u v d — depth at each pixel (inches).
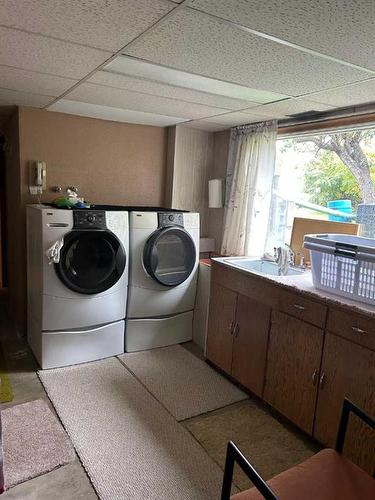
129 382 111.4
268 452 85.3
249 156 139.9
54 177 135.9
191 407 100.9
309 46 65.4
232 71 82.0
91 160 142.2
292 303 91.4
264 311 100.2
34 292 119.6
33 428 88.3
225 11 54.6
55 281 111.3
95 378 112.4
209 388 110.7
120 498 70.9
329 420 82.5
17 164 133.0
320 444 86.9
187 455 83.1
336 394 80.8
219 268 118.3
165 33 64.1
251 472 45.0
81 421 92.1
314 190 132.7
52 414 94.0
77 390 105.3
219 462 81.6
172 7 54.6
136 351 132.3
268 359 99.1
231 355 113.4
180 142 154.3
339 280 84.4
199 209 164.9
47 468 76.6
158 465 79.6
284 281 95.8
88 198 143.7
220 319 118.2
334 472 55.3
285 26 58.2
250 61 75.1
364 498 51.0
